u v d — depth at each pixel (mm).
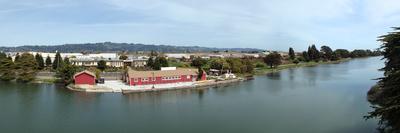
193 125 44500
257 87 81438
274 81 94812
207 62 123312
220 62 111062
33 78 91625
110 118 48781
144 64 148625
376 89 59781
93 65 137250
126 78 86125
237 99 63875
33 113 51969
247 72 113500
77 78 80250
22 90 75375
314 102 58969
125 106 57594
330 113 49750
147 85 81562
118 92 72938
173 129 42688
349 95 65438
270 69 138625
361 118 45719
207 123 45438
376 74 111375
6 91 73750
